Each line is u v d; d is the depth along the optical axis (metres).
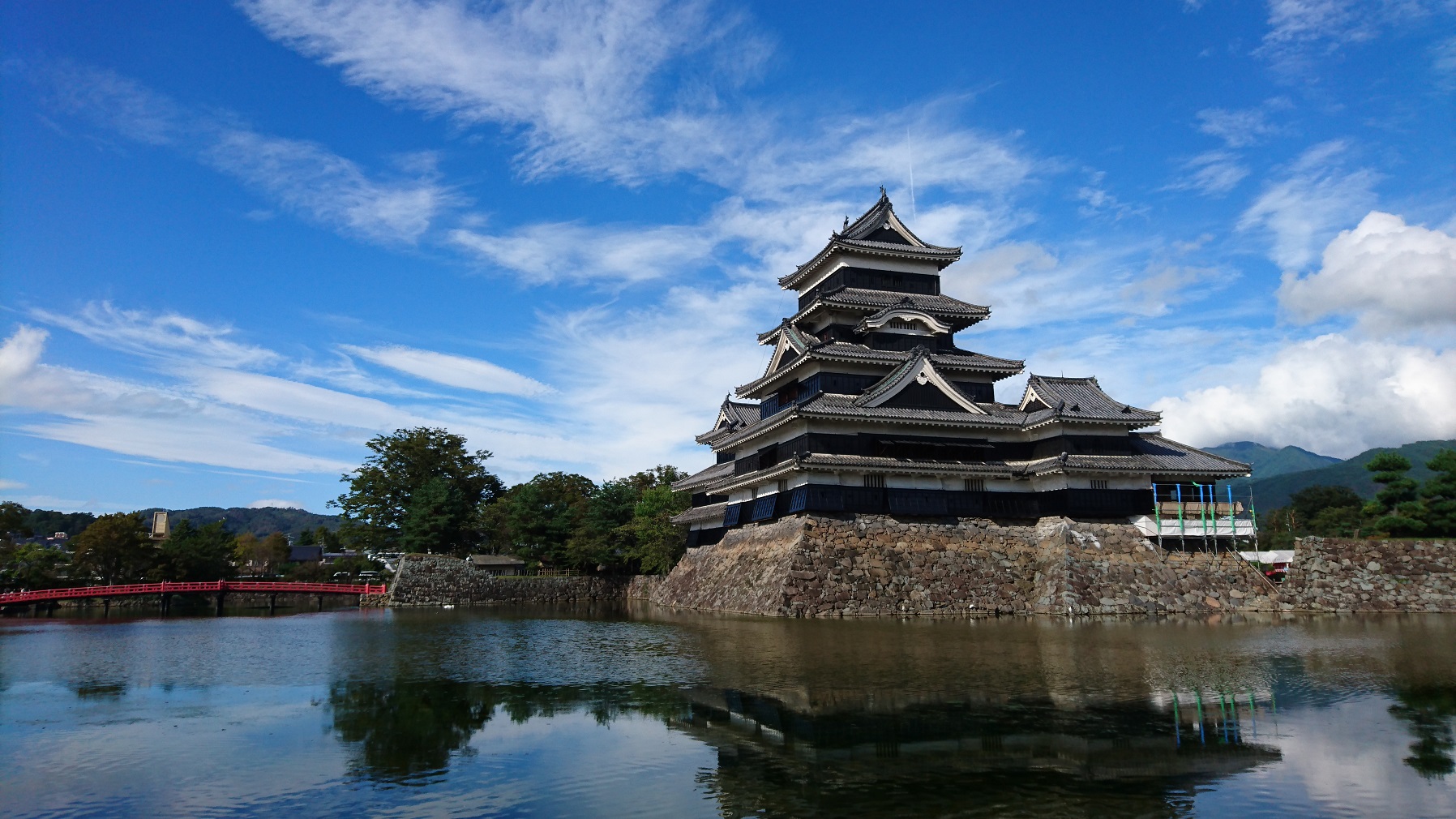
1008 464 57.72
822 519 52.25
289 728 22.39
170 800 16.64
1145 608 50.34
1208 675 27.73
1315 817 15.16
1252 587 52.69
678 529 83.81
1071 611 49.12
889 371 60.28
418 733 21.72
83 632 49.88
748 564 57.53
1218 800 16.05
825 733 20.98
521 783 17.45
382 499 97.56
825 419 54.25
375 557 95.69
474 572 83.06
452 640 42.91
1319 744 19.72
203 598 94.06
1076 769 18.00
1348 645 34.94
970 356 63.25
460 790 17.08
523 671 31.25
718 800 16.23
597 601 85.44
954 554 53.19
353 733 21.78
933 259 66.00
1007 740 20.19
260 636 46.59
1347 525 87.19
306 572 114.75
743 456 66.38
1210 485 57.44
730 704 24.58
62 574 94.88
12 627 55.56
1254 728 21.06
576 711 24.06
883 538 52.78
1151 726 21.33
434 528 91.69
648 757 19.20
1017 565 53.62
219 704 25.69
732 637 39.81
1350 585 52.75
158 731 22.12
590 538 90.44
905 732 20.94
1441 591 52.03
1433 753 18.97
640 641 40.38
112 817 15.80
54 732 22.09
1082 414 55.16
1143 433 60.44
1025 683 26.64
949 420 55.88
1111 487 55.12
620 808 15.85
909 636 38.78
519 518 92.81
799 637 39.09
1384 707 23.27
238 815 15.84
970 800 16.16
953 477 55.78
